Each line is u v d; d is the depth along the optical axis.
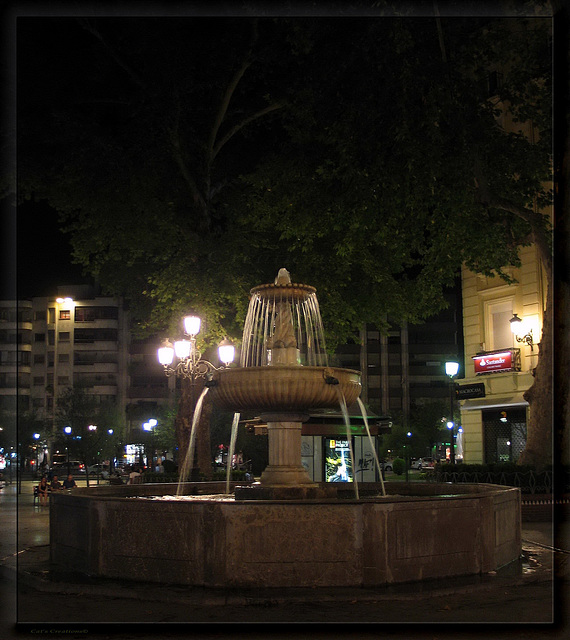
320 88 20.33
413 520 8.21
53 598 7.65
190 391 23.92
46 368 87.69
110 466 61.91
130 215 22.97
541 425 19.98
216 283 22.67
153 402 84.50
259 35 22.70
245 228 25.25
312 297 11.51
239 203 25.41
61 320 87.50
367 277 26.44
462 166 19.50
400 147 19.09
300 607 7.04
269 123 25.67
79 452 52.94
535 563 9.95
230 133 24.66
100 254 25.12
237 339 24.34
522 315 30.72
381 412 88.00
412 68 18.44
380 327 27.44
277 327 11.20
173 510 8.19
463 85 19.70
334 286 24.86
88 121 22.97
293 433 10.58
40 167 22.67
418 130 19.25
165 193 24.47
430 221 22.38
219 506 7.86
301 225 22.77
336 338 26.44
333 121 20.69
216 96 23.97
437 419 66.06
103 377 85.44
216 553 7.80
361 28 19.28
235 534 7.78
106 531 8.81
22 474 63.03
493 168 22.61
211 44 22.50
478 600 7.40
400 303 26.61
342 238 24.00
